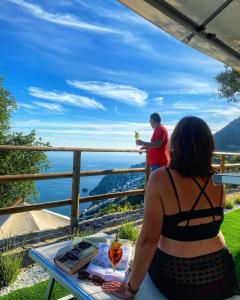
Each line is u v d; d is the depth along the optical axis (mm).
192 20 2465
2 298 2605
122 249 2123
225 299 1640
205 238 1648
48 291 2297
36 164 18594
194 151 1685
